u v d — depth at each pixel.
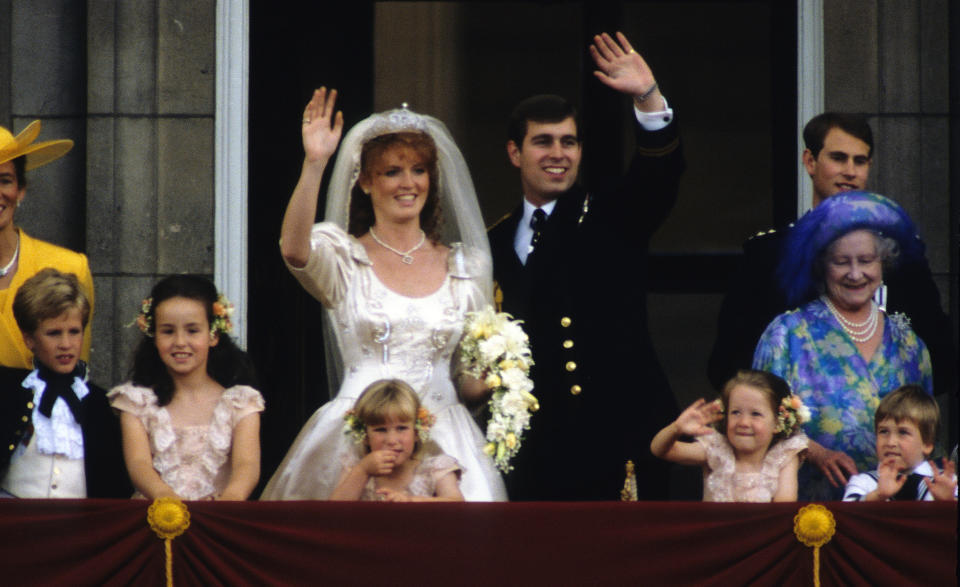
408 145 21.55
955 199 26.44
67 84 26.88
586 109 31.28
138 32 26.39
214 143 26.39
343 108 31.03
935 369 22.80
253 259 27.05
